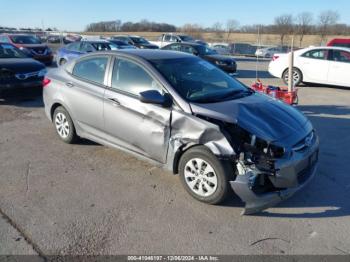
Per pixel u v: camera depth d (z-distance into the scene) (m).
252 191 3.40
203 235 3.25
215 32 62.69
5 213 3.55
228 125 3.68
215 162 3.56
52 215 3.54
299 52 12.19
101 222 3.43
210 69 4.83
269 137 3.52
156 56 4.60
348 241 3.18
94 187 4.16
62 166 4.76
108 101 4.57
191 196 3.93
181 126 3.79
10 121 6.98
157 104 3.94
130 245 3.09
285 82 12.59
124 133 4.46
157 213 3.61
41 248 3.02
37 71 8.66
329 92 11.09
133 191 4.07
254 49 35.19
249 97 4.38
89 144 5.60
